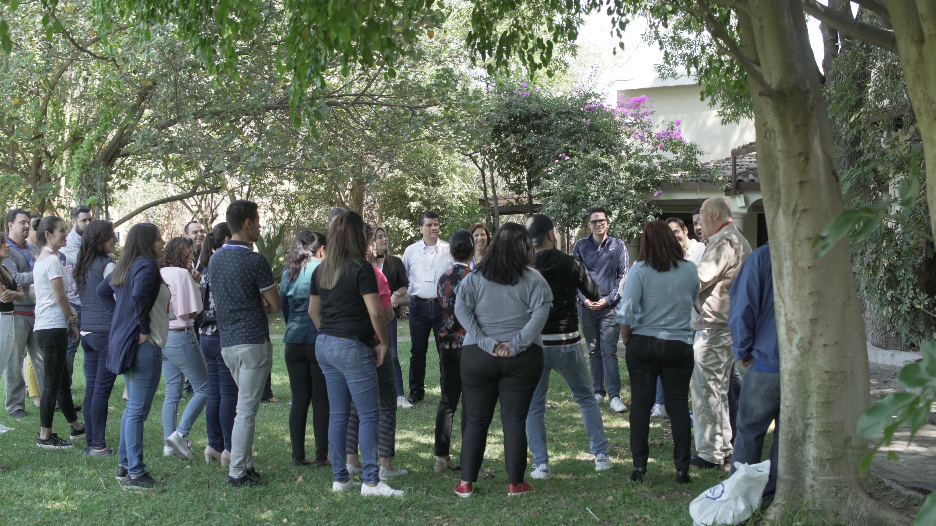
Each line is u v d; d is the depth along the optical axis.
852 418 3.34
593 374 7.04
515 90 15.59
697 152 14.33
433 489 4.43
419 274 7.10
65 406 5.71
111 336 4.51
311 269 4.87
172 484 4.50
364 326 4.25
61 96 12.59
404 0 4.86
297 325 4.88
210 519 3.88
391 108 12.66
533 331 3.98
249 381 4.39
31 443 5.55
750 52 3.62
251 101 11.28
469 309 4.14
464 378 4.19
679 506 3.94
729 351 4.83
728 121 10.70
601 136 15.25
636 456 4.48
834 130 8.06
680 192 14.27
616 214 13.72
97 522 3.81
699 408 4.88
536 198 16.70
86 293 5.19
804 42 3.37
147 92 11.91
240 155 11.56
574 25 6.38
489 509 3.99
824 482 3.34
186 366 4.98
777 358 3.62
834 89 7.82
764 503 3.62
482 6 6.04
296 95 4.64
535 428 4.70
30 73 11.55
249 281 4.34
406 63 11.98
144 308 4.37
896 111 7.05
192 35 5.34
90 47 12.18
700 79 7.38
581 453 5.27
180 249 5.09
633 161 14.27
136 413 4.49
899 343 8.95
